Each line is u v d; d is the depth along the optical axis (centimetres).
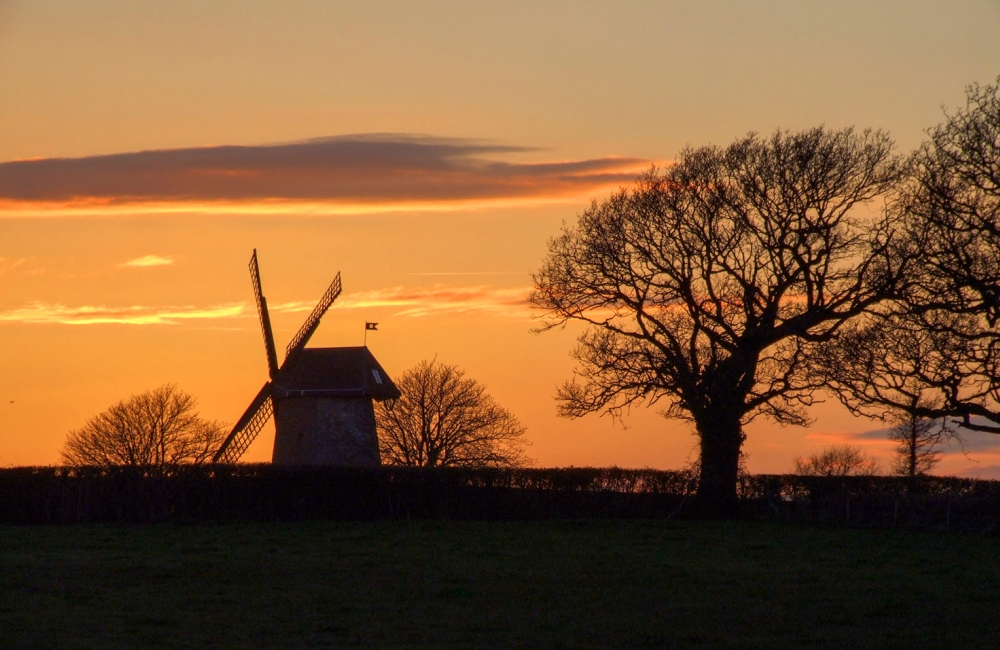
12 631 2534
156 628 2611
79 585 3153
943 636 2578
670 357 5434
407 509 5397
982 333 4803
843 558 3959
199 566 3538
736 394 5428
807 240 5353
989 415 4900
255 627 2641
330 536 4512
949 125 5109
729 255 5459
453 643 2500
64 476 5159
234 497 5238
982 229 4919
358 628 2642
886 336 5000
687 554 4019
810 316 5325
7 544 4128
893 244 5203
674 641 2522
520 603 2964
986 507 5144
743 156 5506
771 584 3297
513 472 5516
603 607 2916
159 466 5219
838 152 5425
